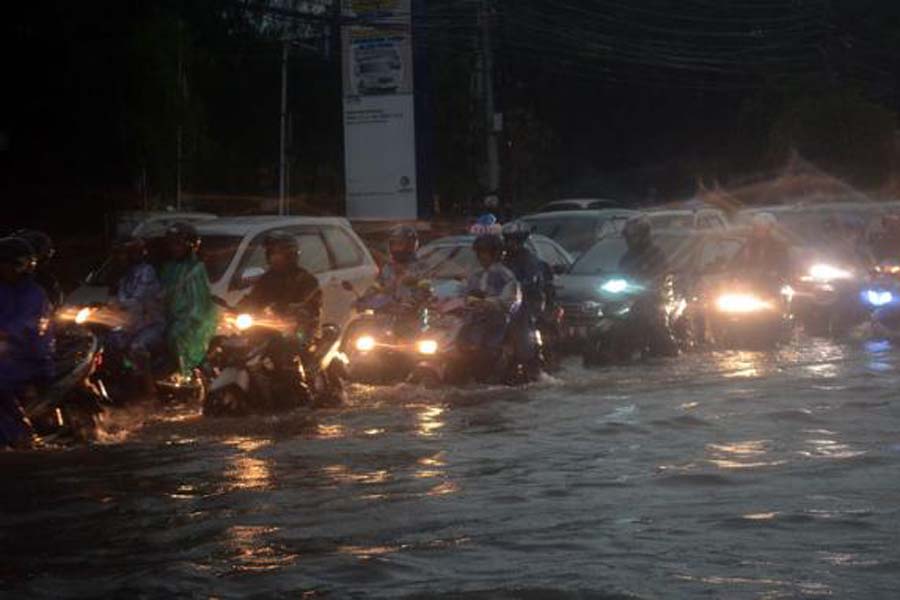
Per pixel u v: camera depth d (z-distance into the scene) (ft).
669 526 31.76
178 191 115.75
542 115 217.56
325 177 169.89
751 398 54.95
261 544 30.63
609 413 51.29
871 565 27.94
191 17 142.51
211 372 53.11
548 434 46.32
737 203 197.67
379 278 60.90
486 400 55.57
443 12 163.12
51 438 44.80
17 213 102.42
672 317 74.49
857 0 199.00
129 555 29.89
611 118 220.43
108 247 97.71
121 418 50.39
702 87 206.69
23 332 43.16
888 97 198.39
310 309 52.24
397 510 33.91
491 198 135.85
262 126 165.07
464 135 172.65
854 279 87.76
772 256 80.79
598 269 81.05
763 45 197.98
